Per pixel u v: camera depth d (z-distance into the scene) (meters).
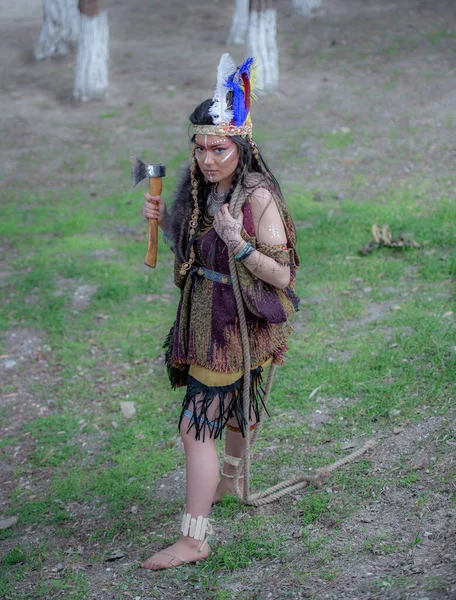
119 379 5.41
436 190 8.67
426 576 2.81
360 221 7.67
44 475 4.45
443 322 5.26
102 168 10.55
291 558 3.24
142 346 5.81
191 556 3.32
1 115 12.82
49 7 15.30
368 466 3.83
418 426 4.09
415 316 5.43
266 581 3.09
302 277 6.54
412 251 6.74
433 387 4.41
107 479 4.23
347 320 5.69
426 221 7.41
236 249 3.02
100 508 4.01
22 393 5.37
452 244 6.78
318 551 3.23
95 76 13.13
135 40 16.50
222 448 4.34
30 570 3.50
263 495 3.71
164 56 15.23
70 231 8.38
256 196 3.08
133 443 4.60
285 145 10.84
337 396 4.64
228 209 3.08
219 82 3.05
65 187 9.95
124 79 14.09
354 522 3.40
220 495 3.84
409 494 3.51
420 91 12.36
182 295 3.33
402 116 11.45
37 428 4.91
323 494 3.66
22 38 16.86
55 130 12.04
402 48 14.44
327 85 13.09
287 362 5.14
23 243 8.09
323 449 4.12
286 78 13.55
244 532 3.51
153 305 6.48
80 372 5.55
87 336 6.06
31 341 6.05
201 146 3.08
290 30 16.14
